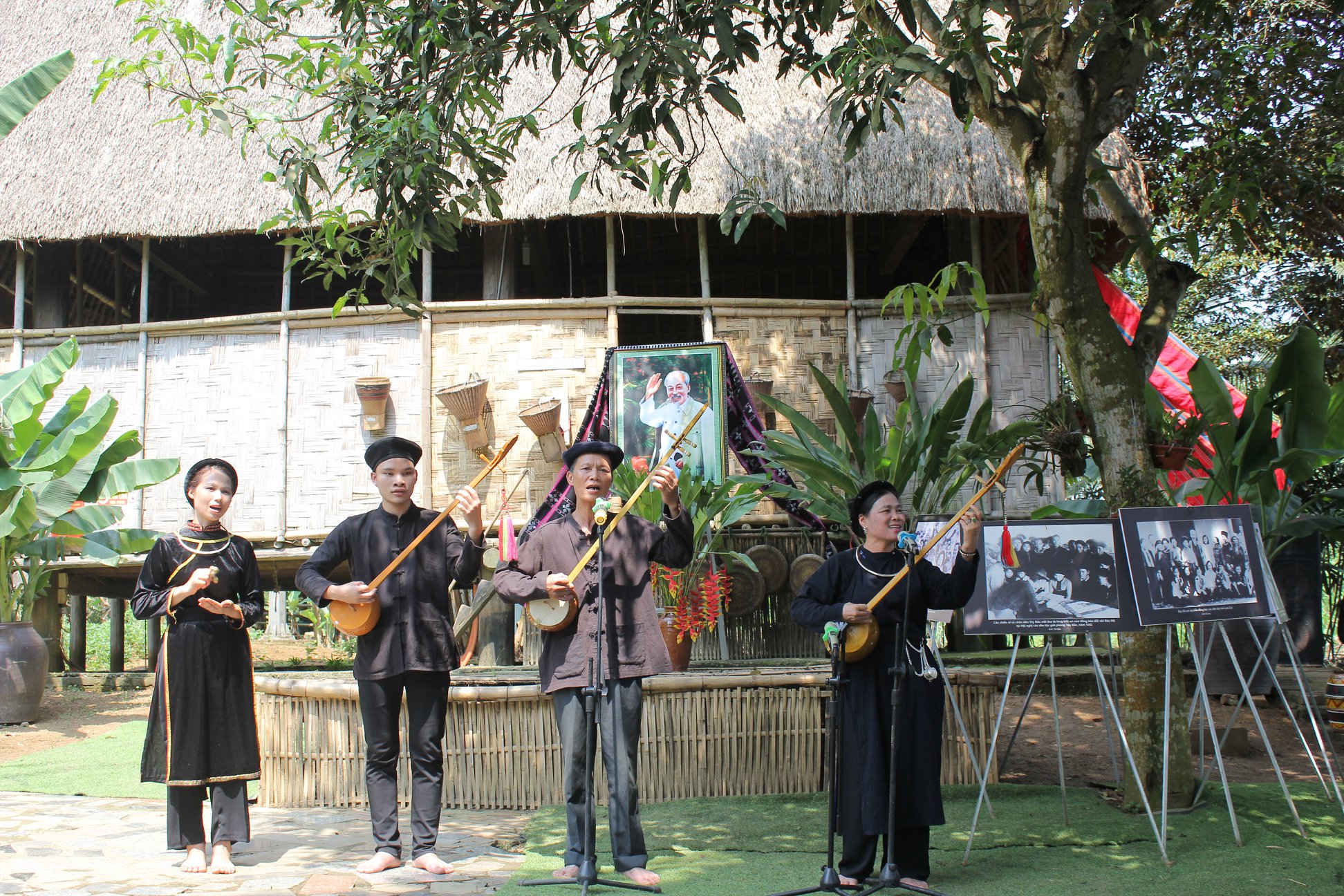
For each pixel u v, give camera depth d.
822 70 4.48
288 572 9.16
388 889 3.40
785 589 7.78
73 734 6.71
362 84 4.68
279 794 4.99
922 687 3.50
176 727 3.58
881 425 8.27
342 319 8.43
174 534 3.81
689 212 7.95
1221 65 7.27
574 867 3.54
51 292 9.02
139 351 8.60
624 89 4.04
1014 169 8.09
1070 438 4.57
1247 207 5.53
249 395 8.46
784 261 11.77
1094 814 4.33
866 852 3.43
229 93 8.77
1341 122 7.05
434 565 3.83
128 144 8.66
